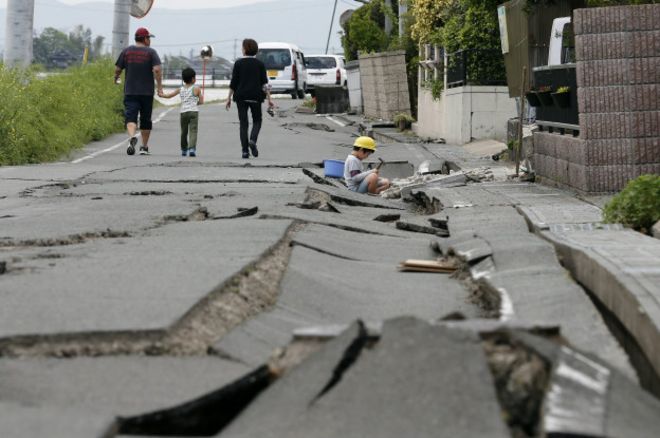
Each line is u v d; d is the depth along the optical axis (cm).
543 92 1580
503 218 1209
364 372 479
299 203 1383
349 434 441
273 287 793
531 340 485
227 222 1141
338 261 962
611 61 1389
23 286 734
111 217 1207
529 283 803
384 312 777
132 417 480
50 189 1661
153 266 812
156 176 1894
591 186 1405
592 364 480
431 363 473
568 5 2302
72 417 443
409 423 442
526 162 1856
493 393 454
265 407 482
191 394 517
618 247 875
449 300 823
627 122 1393
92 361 568
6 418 442
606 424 434
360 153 1791
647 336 609
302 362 509
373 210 1445
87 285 732
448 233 1206
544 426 433
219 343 605
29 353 575
